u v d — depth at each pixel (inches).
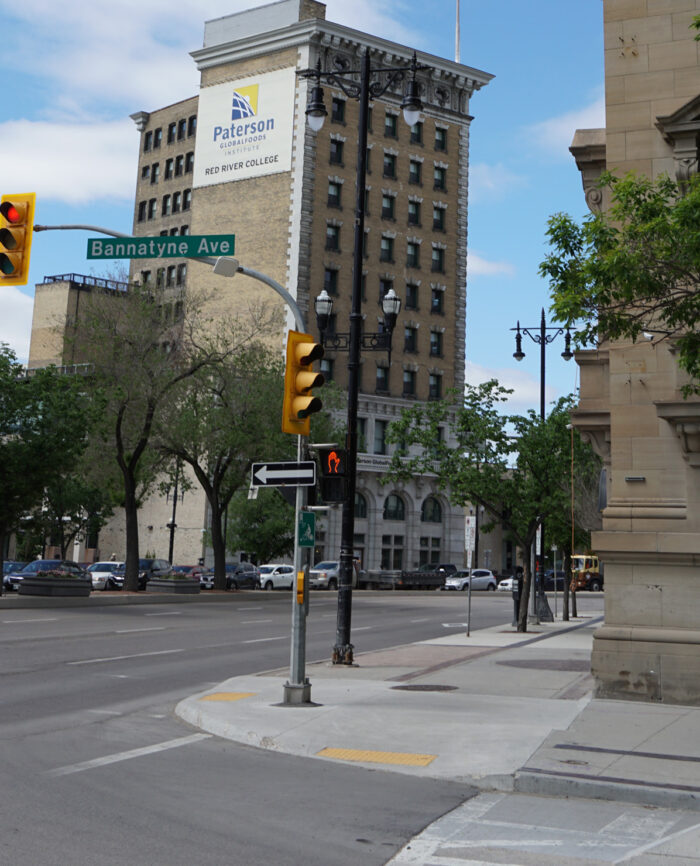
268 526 2389.3
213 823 289.9
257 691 577.6
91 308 1704.0
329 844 274.1
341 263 2719.0
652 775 354.6
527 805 331.0
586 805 332.5
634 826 305.0
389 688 598.9
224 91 2815.0
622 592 559.5
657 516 555.2
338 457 631.8
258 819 297.7
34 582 1448.1
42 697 553.9
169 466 2105.1
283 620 1315.2
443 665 756.6
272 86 2731.3
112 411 1667.1
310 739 421.1
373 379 2800.2
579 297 475.5
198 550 2741.1
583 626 1332.4
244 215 2746.1
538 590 1457.9
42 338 3186.5
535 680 649.0
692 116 559.8
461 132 3029.0
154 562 2153.1
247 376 1798.7
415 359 2883.9
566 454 1155.3
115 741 426.3
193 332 1964.8
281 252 2664.9
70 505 2425.0
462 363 2982.3
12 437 1387.8
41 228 589.3
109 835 270.2
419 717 477.1
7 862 241.0
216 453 1798.7
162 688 613.0
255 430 1770.4
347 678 660.7
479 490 1149.1
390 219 2859.3
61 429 1364.4
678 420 536.7
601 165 631.8
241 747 422.9
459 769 370.3
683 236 456.8
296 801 323.6
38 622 1086.4
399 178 2881.4
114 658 770.8
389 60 2844.5
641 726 458.6
